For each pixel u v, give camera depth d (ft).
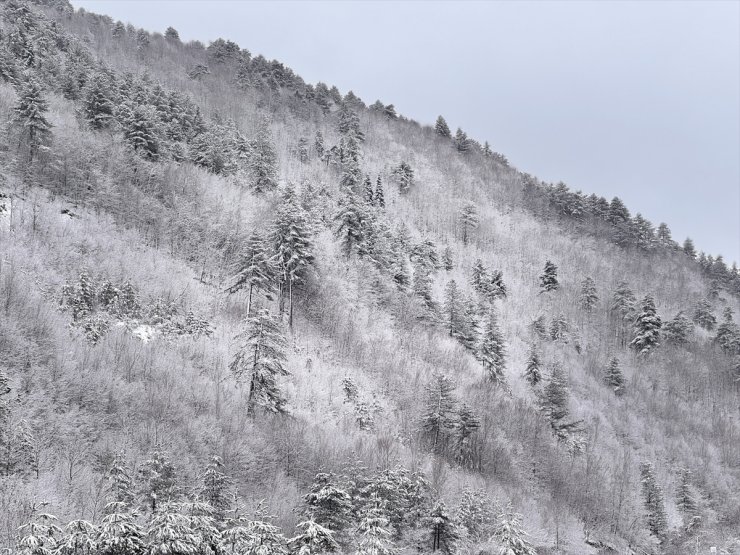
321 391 153.28
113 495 72.49
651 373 282.77
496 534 99.81
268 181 266.77
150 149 231.09
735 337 324.80
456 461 152.35
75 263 150.20
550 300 322.14
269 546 50.03
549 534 143.74
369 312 210.18
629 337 314.35
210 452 102.73
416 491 116.16
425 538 110.32
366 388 167.12
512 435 175.42
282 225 187.83
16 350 97.25
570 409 213.66
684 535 179.73
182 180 226.79
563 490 164.35
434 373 173.47
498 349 208.03
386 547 74.43
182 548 40.81
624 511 174.60
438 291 266.16
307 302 197.98
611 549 152.46
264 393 122.93
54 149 193.88
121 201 197.98
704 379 288.30
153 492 69.10
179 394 113.39
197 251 201.26
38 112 187.42
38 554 37.47
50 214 166.61
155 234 195.11
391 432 151.94
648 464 195.72
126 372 111.24
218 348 146.41
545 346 261.65
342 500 90.79
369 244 242.78
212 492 80.12
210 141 270.26
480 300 278.26
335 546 62.95
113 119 232.32
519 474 162.50
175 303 156.56
